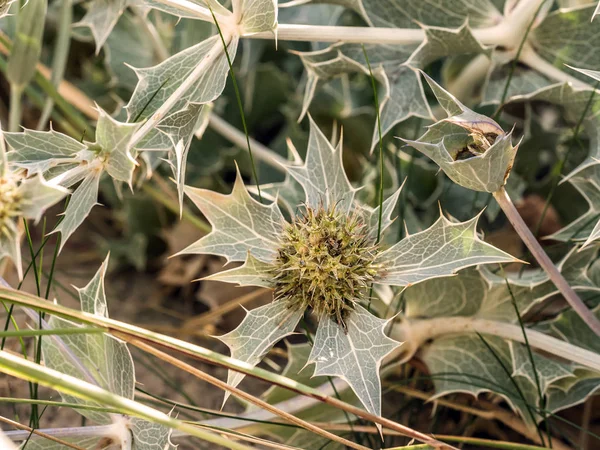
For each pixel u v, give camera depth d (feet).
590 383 0.70
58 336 0.59
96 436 0.58
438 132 0.55
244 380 0.84
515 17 0.75
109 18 0.73
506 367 0.70
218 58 0.64
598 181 0.70
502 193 0.56
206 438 0.51
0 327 0.83
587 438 0.77
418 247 0.58
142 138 0.63
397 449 0.57
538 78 0.78
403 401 0.79
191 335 0.88
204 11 0.63
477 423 0.78
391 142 0.89
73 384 0.48
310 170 0.64
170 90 0.66
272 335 0.57
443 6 0.78
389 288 0.73
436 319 0.71
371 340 0.55
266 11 0.62
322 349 0.55
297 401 0.69
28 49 0.76
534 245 0.58
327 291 0.56
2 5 0.61
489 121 0.52
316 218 0.59
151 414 0.49
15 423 0.55
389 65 0.78
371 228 0.63
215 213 0.61
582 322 0.71
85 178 0.58
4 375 0.78
